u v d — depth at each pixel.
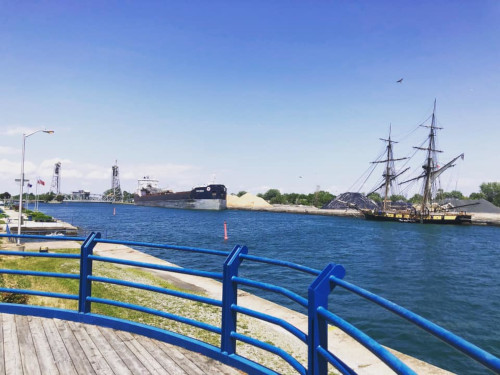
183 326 9.97
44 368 3.85
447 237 59.50
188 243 46.69
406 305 18.94
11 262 17.77
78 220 88.50
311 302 2.75
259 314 3.52
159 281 16.28
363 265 31.69
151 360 4.04
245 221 95.06
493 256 37.75
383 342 12.95
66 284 13.24
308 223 90.06
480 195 153.25
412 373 1.68
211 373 3.75
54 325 5.05
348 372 2.21
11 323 5.12
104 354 4.18
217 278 4.00
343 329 2.36
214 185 155.25
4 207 120.00
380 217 99.00
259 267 28.69
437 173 92.56
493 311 17.81
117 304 4.88
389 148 103.25
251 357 7.91
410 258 36.03
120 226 71.44
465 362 11.40
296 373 7.10
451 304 19.12
